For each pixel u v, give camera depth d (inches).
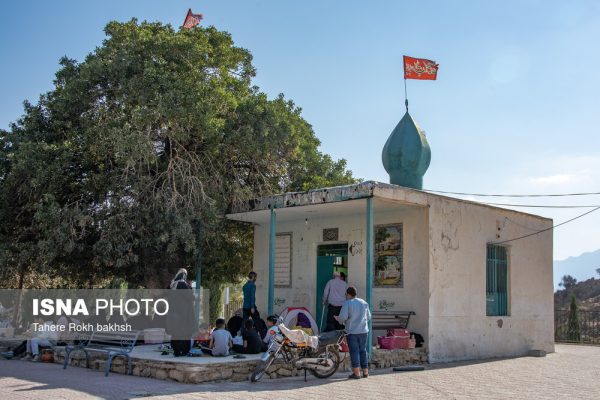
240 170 686.5
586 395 404.5
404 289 623.5
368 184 540.7
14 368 507.8
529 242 756.0
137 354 491.8
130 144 557.0
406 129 722.8
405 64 745.0
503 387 434.9
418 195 594.6
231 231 771.4
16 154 593.6
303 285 713.6
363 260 663.1
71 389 385.7
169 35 631.8
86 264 669.9
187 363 430.3
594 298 2225.6
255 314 584.4
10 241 637.3
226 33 695.1
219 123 597.6
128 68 599.5
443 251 623.8
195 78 605.0
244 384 425.4
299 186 764.0
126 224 596.1
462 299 640.4
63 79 666.2
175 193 602.5
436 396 384.2
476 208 674.8
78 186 627.2
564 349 823.1
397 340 568.7
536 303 754.2
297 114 807.7
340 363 501.7
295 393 385.1
